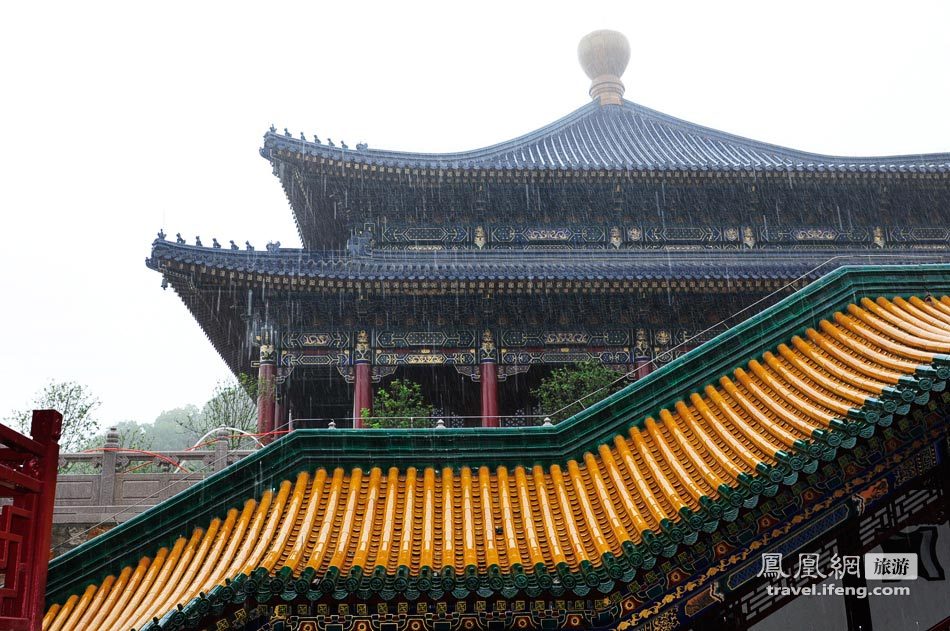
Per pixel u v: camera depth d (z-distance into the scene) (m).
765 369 11.86
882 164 33.28
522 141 36.06
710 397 11.66
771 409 10.95
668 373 11.89
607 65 43.22
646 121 41.34
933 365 9.40
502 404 37.88
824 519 10.06
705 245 33.50
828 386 10.84
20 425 31.05
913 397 9.12
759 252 33.38
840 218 33.91
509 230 33.03
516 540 10.02
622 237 33.31
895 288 12.42
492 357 29.58
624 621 9.74
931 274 12.47
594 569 9.08
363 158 30.36
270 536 10.30
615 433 11.68
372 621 9.64
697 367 11.95
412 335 29.72
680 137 38.97
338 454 11.48
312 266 28.08
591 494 10.86
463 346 29.73
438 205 32.62
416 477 11.43
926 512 10.38
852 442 9.09
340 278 27.28
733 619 10.11
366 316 29.61
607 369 28.14
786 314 12.23
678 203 33.38
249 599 9.44
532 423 36.12
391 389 33.62
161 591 10.30
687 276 27.73
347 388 36.16
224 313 30.28
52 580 10.88
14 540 7.73
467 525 10.25
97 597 10.64
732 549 9.96
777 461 9.30
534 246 32.97
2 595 7.57
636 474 10.70
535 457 11.57
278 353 29.17
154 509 11.16
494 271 28.41
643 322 30.25
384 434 11.57
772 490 9.03
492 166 31.16
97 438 34.28
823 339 11.91
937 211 34.03
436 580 9.09
